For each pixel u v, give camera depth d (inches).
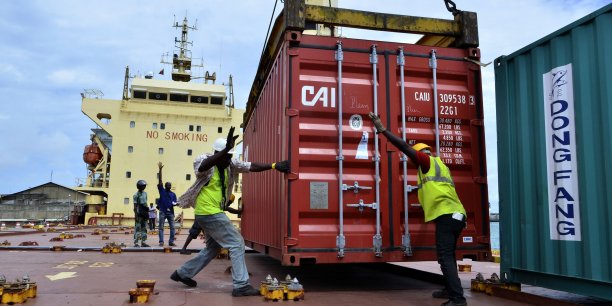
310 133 236.2
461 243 247.3
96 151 1561.3
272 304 200.8
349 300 213.3
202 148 1389.0
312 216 232.8
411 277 298.7
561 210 204.8
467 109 259.0
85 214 1451.8
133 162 1354.6
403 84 251.1
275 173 261.0
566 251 200.7
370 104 245.8
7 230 907.4
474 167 255.3
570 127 202.2
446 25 266.5
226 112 1419.8
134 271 305.6
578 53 199.0
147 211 501.0
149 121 1374.3
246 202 421.4
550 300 202.5
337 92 243.0
